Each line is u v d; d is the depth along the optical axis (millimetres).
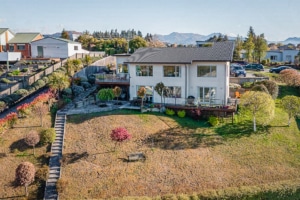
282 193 20312
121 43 79750
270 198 20219
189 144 26312
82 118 30000
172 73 33781
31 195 21156
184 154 24906
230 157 24797
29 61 52875
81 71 45062
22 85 37875
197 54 34094
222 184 21750
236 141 27000
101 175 22516
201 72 33031
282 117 32250
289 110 30000
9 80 42125
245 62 66188
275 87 37094
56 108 31797
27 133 26906
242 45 75812
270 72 54281
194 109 31359
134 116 30578
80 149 25297
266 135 28109
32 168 21359
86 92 38625
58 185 20906
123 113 31281
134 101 34250
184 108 31812
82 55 54469
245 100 28953
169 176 22484
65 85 35406
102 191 21156
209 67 32625
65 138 26656
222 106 30812
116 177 22312
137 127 28422
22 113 29031
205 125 29766
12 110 32156
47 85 38969
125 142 26188
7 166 23297
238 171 23172
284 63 68938
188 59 32938
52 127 28250
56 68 44594
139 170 23016
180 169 23203
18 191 21406
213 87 32750
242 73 47750
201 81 33094
